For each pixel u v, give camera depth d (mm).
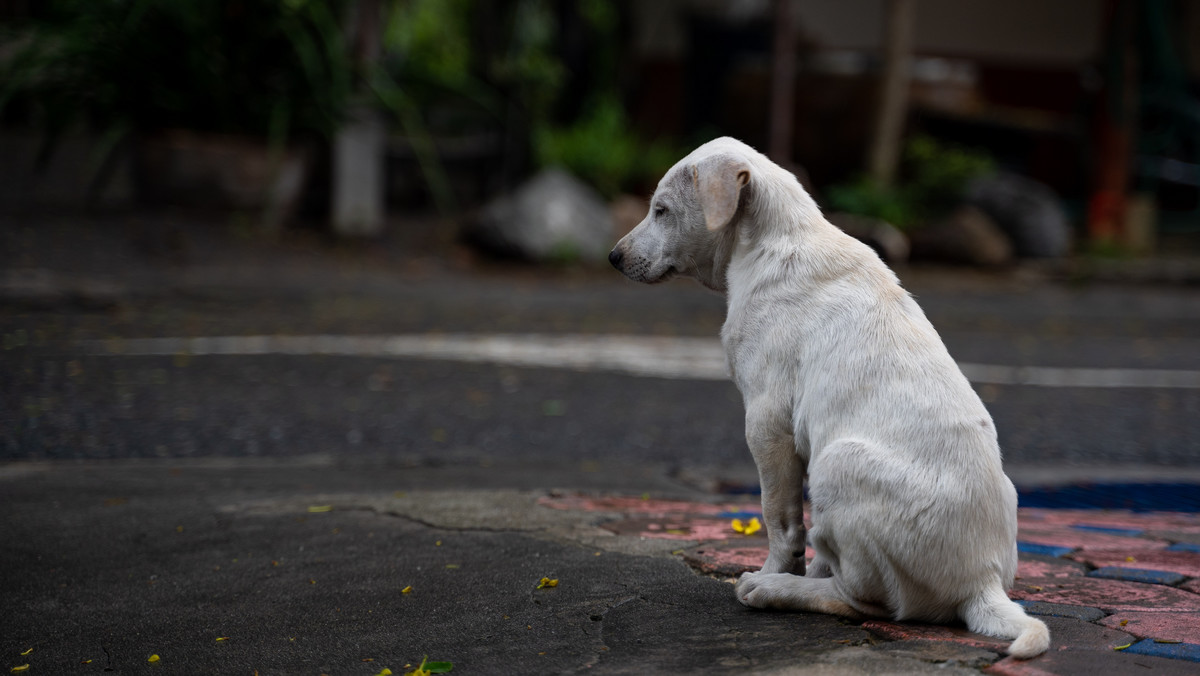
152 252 10750
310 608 3012
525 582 3143
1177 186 20641
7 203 11297
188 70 11703
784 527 2850
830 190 15609
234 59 12102
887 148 15766
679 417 6457
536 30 17922
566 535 3646
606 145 16031
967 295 12969
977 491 2520
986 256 14805
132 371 6996
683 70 20125
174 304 9383
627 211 14672
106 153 11781
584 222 13875
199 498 4273
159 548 3598
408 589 3117
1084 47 20000
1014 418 6703
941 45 19891
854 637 2574
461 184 16516
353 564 3377
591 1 17672
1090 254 16484
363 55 13164
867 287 2750
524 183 14508
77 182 11805
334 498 4270
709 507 4227
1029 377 8195
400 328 9203
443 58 18219
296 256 11727
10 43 11805
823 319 2719
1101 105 17469
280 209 12633
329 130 12414
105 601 3115
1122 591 3074
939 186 15719
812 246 2834
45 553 3545
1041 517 4293
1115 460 5699
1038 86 20031
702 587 3057
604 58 17891
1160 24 18484
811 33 19922
